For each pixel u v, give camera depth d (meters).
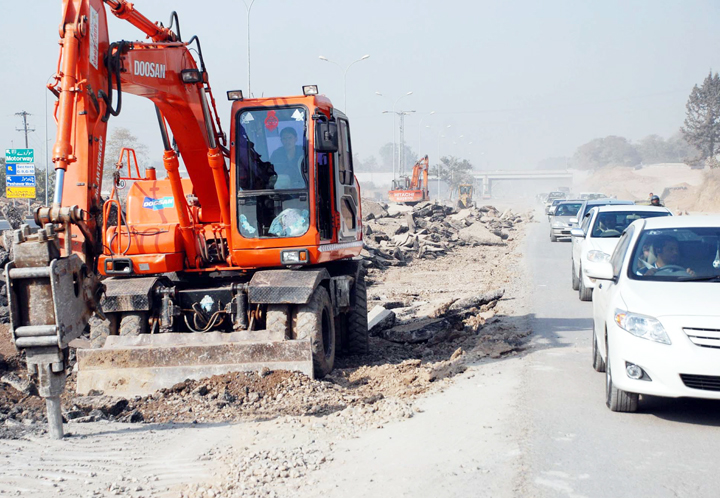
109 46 7.79
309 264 9.60
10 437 6.62
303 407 7.60
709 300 6.53
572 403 7.27
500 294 14.13
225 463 5.80
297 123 9.36
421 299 17.23
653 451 5.76
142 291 9.15
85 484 5.38
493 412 6.99
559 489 4.97
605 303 7.80
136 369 8.27
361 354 11.24
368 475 5.39
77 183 7.07
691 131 113.50
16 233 6.12
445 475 5.31
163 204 10.07
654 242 7.70
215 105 9.65
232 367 8.34
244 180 9.35
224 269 9.78
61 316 6.16
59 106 6.98
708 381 6.21
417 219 36.47
